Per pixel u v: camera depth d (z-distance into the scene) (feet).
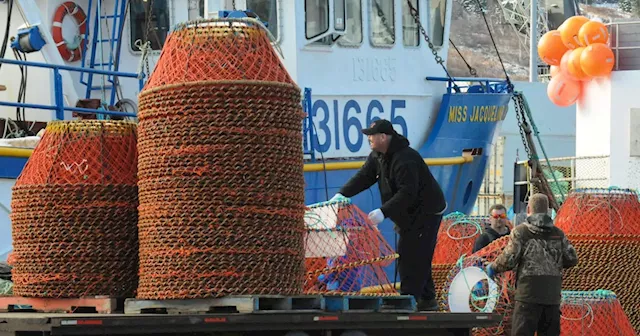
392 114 100.94
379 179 67.72
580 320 73.05
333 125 95.61
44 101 94.99
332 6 94.12
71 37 99.40
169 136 51.03
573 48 131.85
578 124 136.05
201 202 50.60
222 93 50.90
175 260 50.70
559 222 83.82
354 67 97.66
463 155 105.81
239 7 93.45
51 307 54.44
